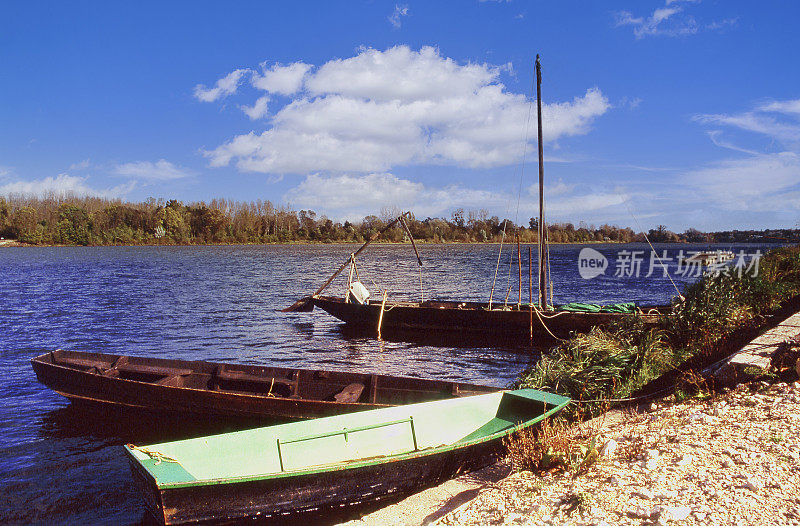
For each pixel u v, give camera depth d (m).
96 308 31.77
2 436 11.31
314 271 60.72
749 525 4.24
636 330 12.50
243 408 10.80
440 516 5.55
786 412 6.53
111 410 11.92
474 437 8.40
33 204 155.38
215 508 6.23
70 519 8.10
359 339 22.86
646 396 9.25
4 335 23.48
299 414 10.48
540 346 20.97
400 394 11.21
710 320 11.93
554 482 5.73
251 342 22.34
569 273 55.66
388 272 58.72
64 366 12.89
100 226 141.75
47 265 69.69
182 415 11.34
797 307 13.84
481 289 41.56
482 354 19.84
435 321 22.72
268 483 6.41
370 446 7.97
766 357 8.44
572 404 9.54
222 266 68.88
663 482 5.14
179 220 146.25
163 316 28.91
